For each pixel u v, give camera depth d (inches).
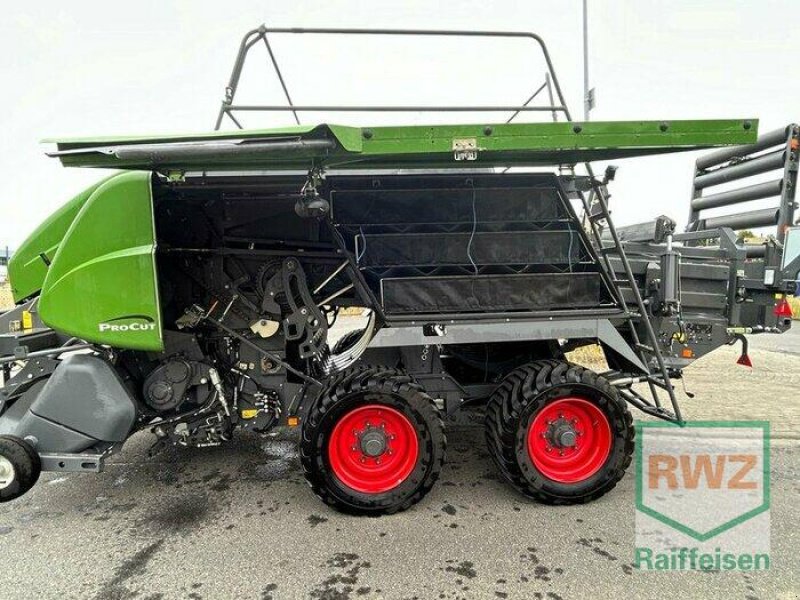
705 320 146.4
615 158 115.2
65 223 128.6
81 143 95.3
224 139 95.5
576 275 120.8
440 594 84.1
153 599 83.5
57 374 111.3
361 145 95.7
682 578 88.3
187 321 124.0
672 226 131.1
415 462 111.9
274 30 118.7
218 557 95.5
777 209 149.9
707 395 210.7
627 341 144.3
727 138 103.1
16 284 131.3
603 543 99.6
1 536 104.0
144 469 139.3
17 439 107.9
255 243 128.8
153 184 113.7
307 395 128.1
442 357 150.0
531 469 114.3
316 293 131.0
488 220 121.4
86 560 94.9
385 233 120.3
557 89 125.5
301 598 83.4
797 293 144.1
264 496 122.3
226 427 127.4
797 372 258.2
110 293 109.7
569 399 116.0
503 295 119.1
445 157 106.0
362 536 102.8
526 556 95.0
